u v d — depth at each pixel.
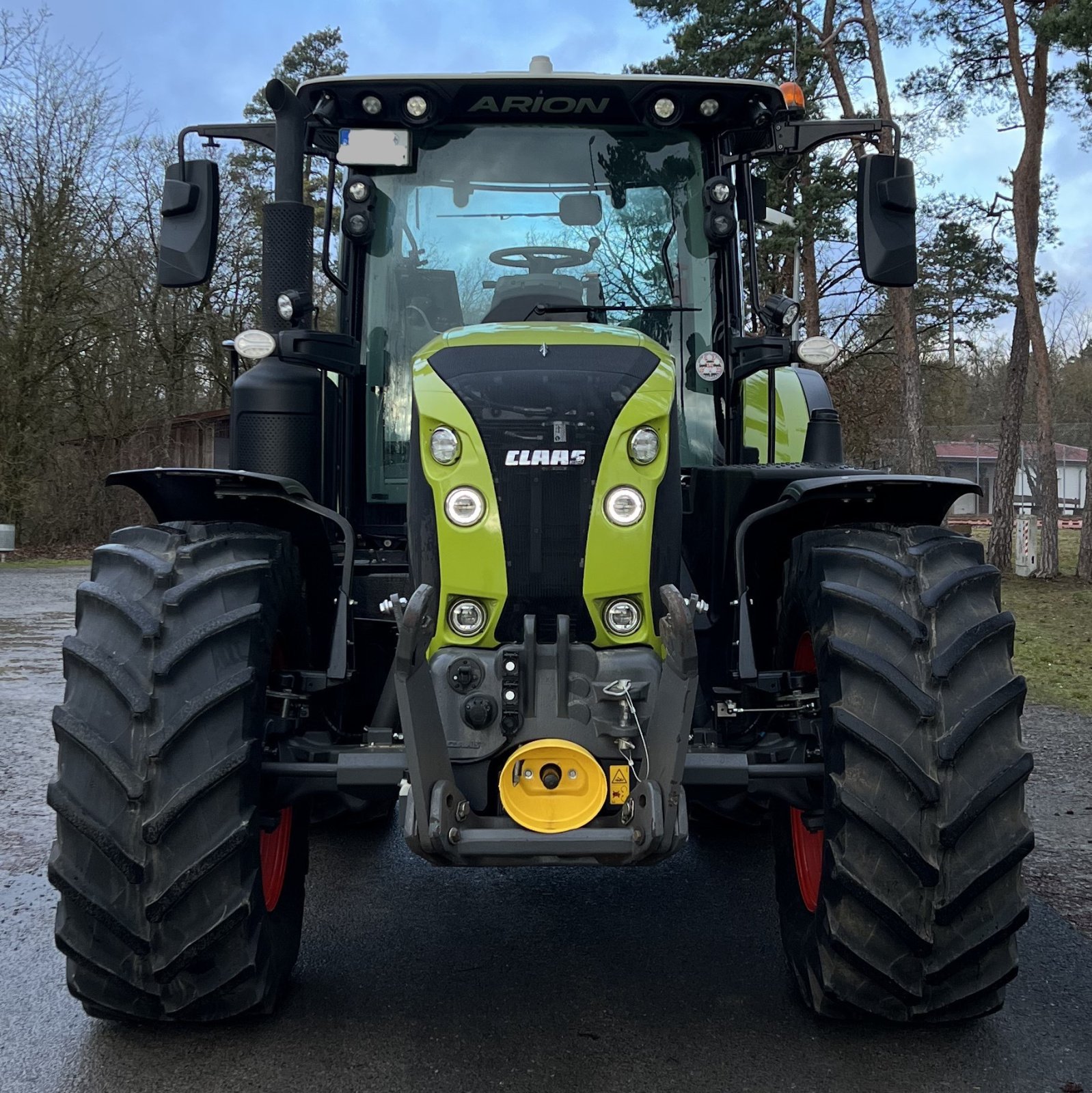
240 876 2.65
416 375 2.96
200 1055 2.74
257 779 2.70
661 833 2.52
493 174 3.82
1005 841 2.63
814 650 2.85
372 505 3.84
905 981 2.66
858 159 3.63
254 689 2.71
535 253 3.82
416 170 3.82
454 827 2.57
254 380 3.72
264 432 3.70
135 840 2.56
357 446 3.83
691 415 3.87
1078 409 50.03
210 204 3.49
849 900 2.64
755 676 3.01
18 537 24.67
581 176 3.83
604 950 3.47
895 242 3.57
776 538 3.30
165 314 27.91
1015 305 22.30
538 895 4.03
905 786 2.59
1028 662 9.51
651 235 3.84
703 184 3.88
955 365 27.84
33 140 23.56
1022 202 19.17
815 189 20.08
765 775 2.80
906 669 2.66
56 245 23.72
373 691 3.57
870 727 2.62
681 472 3.58
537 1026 2.90
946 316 24.66
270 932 2.82
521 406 2.83
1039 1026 2.89
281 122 3.46
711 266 3.88
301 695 2.98
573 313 3.77
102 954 2.65
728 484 3.42
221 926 2.61
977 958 2.64
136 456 26.36
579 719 2.69
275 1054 2.74
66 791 2.62
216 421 28.92
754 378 4.39
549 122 3.82
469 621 2.79
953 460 53.84
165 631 2.66
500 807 2.72
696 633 3.52
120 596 2.73
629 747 2.66
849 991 2.72
